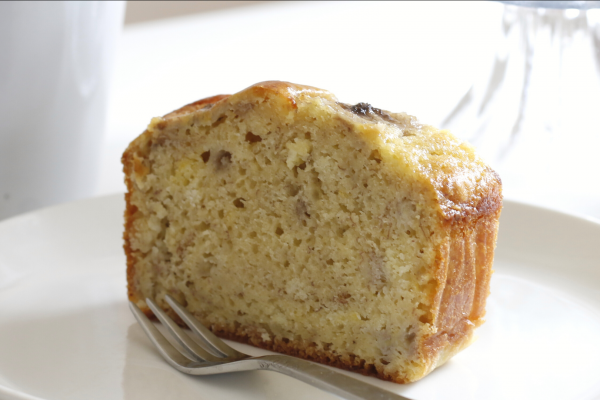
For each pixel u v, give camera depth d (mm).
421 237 268
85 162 380
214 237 298
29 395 250
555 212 327
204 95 483
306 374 253
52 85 355
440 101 466
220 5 708
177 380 271
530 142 413
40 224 335
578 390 265
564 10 401
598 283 308
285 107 280
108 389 267
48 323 296
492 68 419
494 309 300
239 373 273
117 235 341
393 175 269
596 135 410
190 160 297
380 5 681
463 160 279
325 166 279
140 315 294
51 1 342
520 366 275
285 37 605
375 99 467
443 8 653
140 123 461
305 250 286
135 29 652
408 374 272
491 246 282
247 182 291
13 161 359
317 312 288
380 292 276
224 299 300
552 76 409
